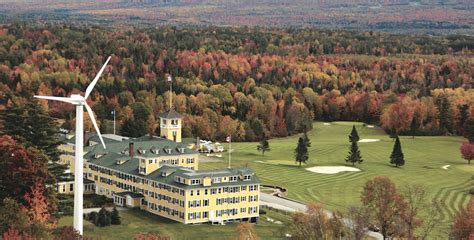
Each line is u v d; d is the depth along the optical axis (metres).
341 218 172.88
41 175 174.88
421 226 185.12
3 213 146.00
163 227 191.50
